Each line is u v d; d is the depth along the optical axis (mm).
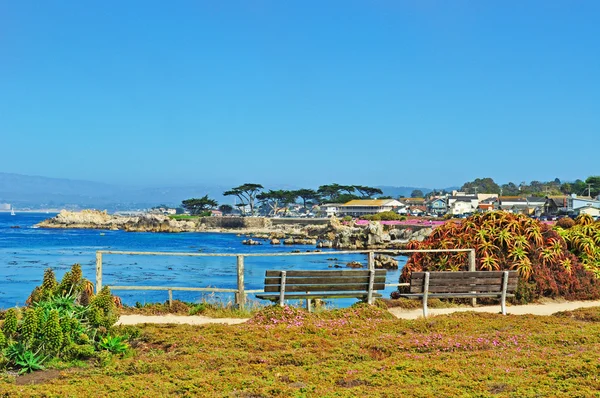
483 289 12758
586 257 17234
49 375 8125
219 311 12938
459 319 11633
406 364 8211
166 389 7246
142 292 29594
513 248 15445
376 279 12836
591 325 11117
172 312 13000
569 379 7301
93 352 8945
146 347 9578
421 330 10828
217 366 8391
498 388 7133
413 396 6824
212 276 37812
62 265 44656
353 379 7555
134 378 7766
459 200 164625
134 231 130875
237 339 9883
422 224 99938
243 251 68438
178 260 51594
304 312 11977
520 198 160875
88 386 7398
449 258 15789
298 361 8602
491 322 11352
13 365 8453
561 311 12773
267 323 11422
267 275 12086
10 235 99625
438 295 12562
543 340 9742
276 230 127438
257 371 8047
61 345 8773
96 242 81500
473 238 15859
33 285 32594
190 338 9812
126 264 46531
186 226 137625
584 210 110438
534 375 7574
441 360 8547
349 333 10617
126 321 11961
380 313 12195
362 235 73812
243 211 193875
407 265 16188
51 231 121562
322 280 12391
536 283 15000
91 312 9586
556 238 16078
